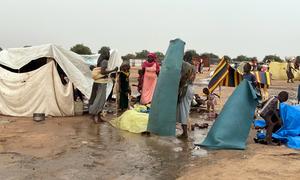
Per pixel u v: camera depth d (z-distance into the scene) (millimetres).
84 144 9297
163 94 10062
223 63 12734
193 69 10141
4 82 12945
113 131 10906
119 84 14117
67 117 12922
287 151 8594
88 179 6836
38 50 12844
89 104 12305
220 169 7246
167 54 10227
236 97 9344
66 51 13188
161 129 10180
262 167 7316
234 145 8898
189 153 8609
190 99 10203
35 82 12734
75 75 13148
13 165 7555
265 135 9719
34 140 9539
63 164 7684
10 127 11039
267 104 9508
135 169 7445
